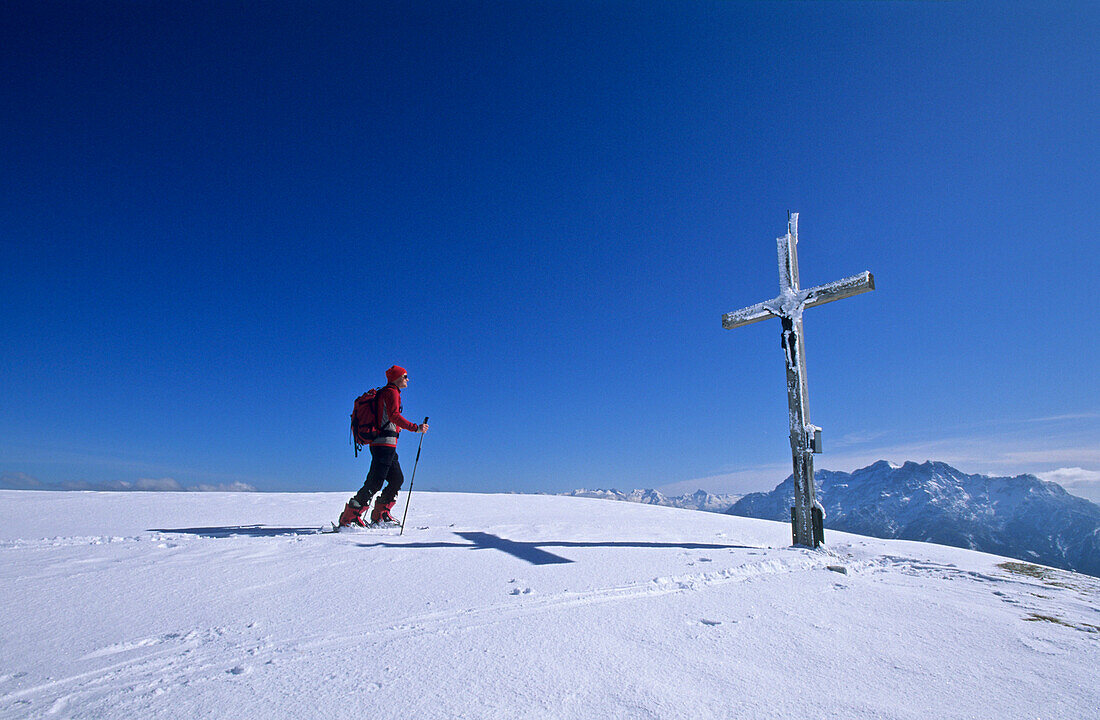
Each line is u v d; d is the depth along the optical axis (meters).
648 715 1.46
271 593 2.67
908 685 1.71
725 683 1.69
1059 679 1.76
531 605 2.52
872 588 3.02
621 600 2.64
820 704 1.55
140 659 1.83
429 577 3.02
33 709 1.47
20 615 2.26
